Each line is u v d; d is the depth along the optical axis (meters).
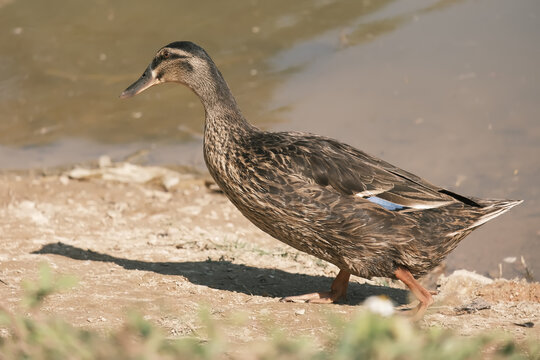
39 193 13.99
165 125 16.88
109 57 19.48
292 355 4.96
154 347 4.86
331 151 8.73
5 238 11.31
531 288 9.77
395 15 21.08
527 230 12.47
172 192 14.42
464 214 8.66
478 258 11.80
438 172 13.93
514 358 5.28
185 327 7.68
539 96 16.50
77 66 19.16
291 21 20.97
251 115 16.59
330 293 9.26
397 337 4.63
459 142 14.99
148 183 14.78
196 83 9.31
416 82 17.55
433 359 4.68
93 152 15.84
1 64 19.23
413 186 8.55
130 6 21.84
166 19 21.17
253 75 18.38
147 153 15.78
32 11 21.72
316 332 7.82
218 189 14.50
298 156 8.53
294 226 8.52
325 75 18.22
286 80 18.08
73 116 17.28
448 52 18.86
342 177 8.43
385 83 17.64
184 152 15.80
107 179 14.76
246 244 11.84
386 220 8.35
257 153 8.69
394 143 15.12
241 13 21.34
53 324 5.16
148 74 9.74
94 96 18.02
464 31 19.83
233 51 19.52
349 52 19.19
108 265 10.27
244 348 7.02
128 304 8.44
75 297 8.59
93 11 21.69
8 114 17.36
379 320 4.63
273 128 15.95
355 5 21.78
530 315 8.64
